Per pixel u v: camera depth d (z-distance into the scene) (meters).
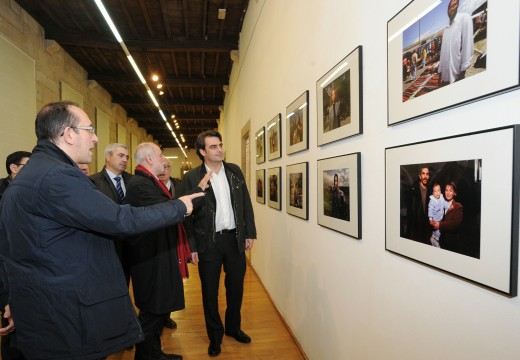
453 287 0.90
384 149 1.24
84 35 5.77
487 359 0.79
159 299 1.80
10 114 4.18
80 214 1.00
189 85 8.63
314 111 2.04
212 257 2.25
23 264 1.02
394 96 1.13
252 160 4.80
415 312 1.07
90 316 1.04
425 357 1.02
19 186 1.02
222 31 5.93
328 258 1.83
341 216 1.61
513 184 0.70
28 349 1.01
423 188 1.00
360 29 1.42
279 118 2.92
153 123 15.08
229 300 2.47
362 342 1.44
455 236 0.87
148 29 5.83
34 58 5.07
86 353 1.03
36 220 1.00
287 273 2.72
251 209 2.48
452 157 0.88
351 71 1.47
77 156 1.19
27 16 4.86
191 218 2.22
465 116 0.85
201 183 1.76
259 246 4.16
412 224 1.06
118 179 2.74
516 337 0.71
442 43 0.90
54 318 1.00
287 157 2.71
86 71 7.81
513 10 0.69
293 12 2.51
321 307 1.94
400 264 1.15
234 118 7.32
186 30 5.60
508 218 0.71
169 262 1.85
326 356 1.87
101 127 8.92
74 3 5.00
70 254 1.03
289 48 2.64
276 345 2.46
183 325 2.82
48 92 5.62
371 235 1.35
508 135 0.71
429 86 0.96
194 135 18.58
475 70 0.79
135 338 1.17
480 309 0.81
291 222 2.60
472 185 0.81
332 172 1.72
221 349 2.39
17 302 1.02
